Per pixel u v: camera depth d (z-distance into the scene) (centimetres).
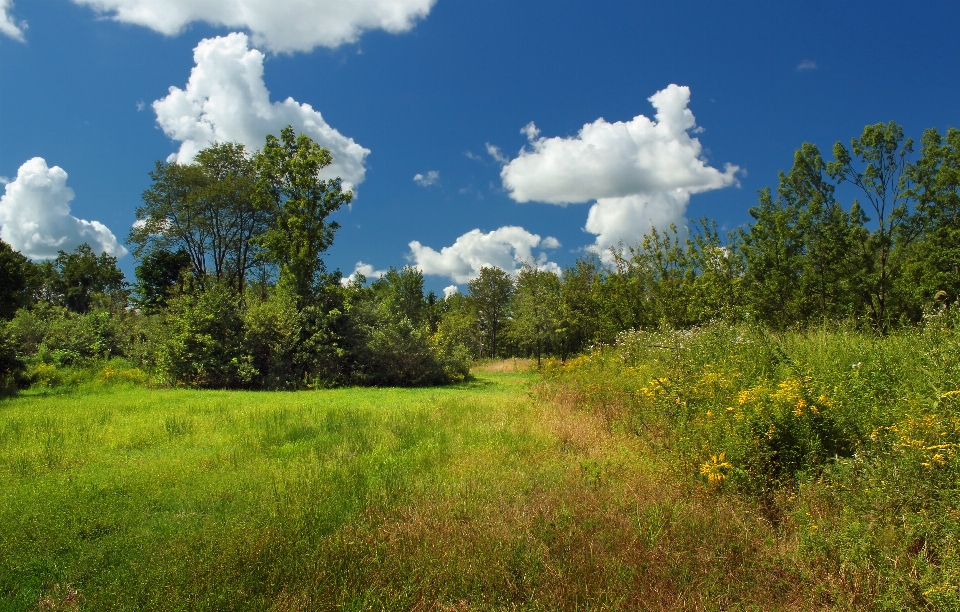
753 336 963
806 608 335
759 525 429
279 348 2045
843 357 735
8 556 405
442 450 706
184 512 502
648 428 701
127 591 347
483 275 5506
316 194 2503
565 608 335
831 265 1802
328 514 459
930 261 1594
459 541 405
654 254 2227
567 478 561
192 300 2109
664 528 422
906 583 317
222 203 3638
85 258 6294
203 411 1183
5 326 1886
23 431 892
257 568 368
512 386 2142
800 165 1814
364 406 1280
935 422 416
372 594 343
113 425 964
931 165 1631
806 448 496
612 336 2244
